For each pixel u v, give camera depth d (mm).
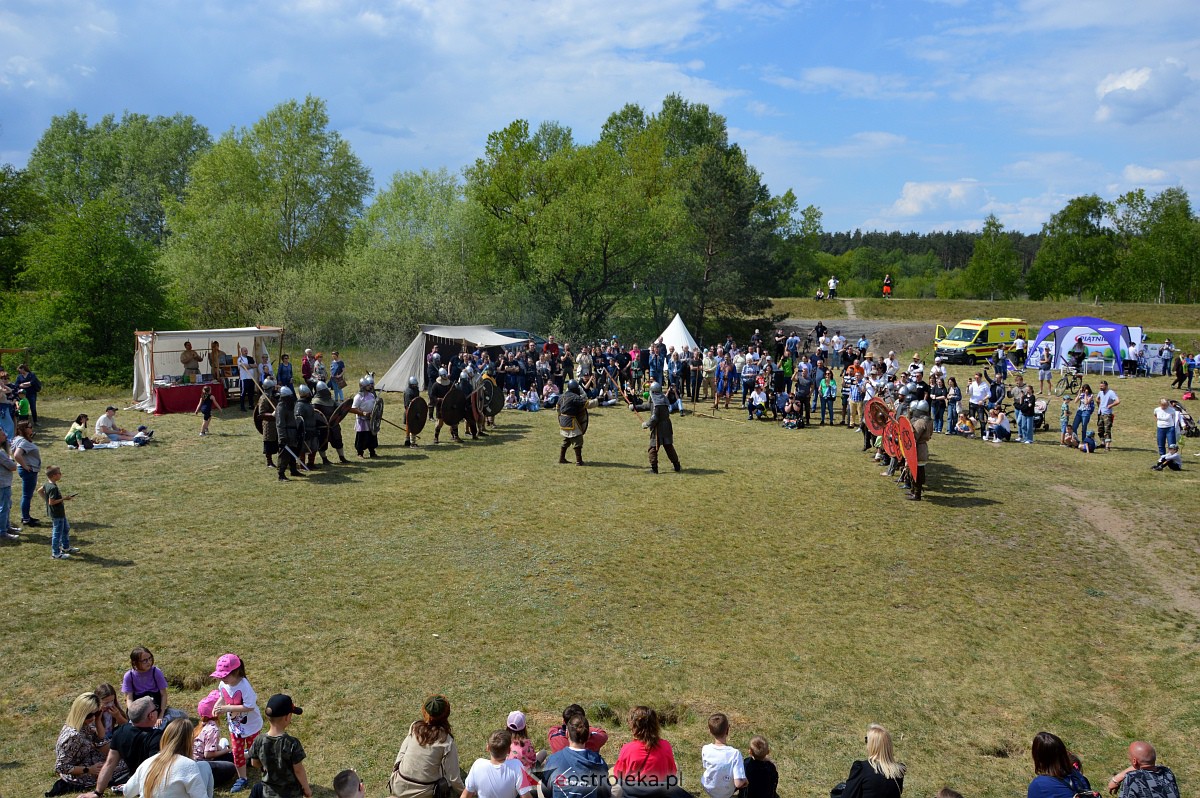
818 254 129375
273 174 53125
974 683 9531
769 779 6668
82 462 18438
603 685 9078
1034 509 16188
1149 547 14227
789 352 26547
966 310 67625
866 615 11234
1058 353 37719
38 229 46969
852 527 14852
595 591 11703
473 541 13609
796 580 12375
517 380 27875
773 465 19516
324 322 43406
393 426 23766
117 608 10547
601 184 48656
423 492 16516
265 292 45281
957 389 24375
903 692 9250
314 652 9555
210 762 7312
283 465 17203
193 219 50188
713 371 28875
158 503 15297
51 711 8141
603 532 14242
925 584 12367
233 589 11312
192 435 21672
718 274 53875
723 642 10297
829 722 8562
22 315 31219
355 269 44188
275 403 18562
